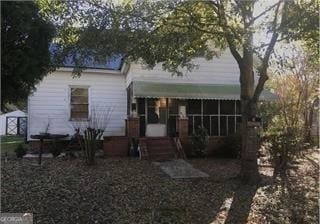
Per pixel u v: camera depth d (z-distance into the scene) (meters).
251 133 12.96
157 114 21.23
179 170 14.90
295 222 9.38
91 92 22.86
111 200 10.30
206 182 12.79
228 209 9.99
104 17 10.52
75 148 20.08
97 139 17.88
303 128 17.59
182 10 10.91
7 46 6.62
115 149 19.45
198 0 10.93
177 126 21.05
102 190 11.29
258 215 9.66
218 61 22.09
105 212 9.27
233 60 22.28
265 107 19.30
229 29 10.84
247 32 10.41
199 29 11.50
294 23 10.17
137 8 10.44
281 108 18.03
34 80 7.32
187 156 19.67
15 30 6.58
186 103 21.58
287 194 11.61
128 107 22.48
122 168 15.11
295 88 21.92
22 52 6.73
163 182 12.63
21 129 33.31
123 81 23.41
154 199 10.57
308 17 10.05
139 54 11.27
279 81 22.89
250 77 13.23
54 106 22.20
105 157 18.69
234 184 12.57
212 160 18.28
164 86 20.77
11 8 6.48
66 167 14.98
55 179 12.48
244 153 13.00
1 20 6.41
